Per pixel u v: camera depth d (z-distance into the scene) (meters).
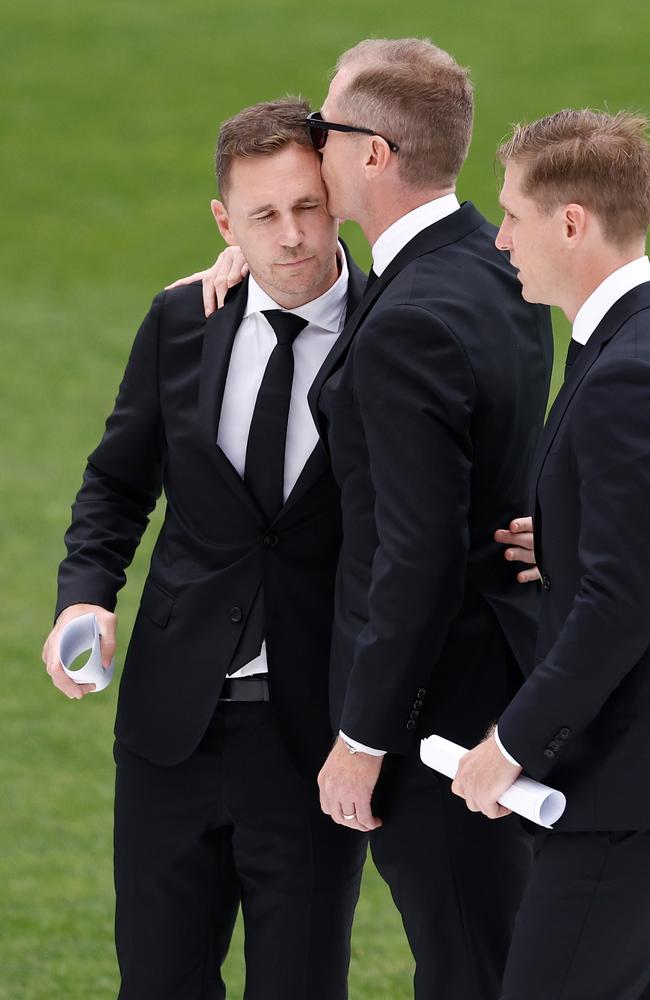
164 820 10.89
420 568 9.12
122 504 11.31
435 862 9.96
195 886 10.97
